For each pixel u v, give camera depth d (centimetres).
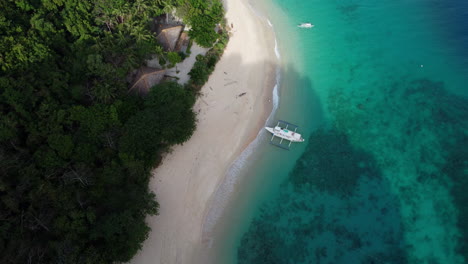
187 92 4425
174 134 3912
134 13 4919
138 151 3694
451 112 4772
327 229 3797
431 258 3594
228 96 4791
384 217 3872
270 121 4662
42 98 3700
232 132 4475
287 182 4153
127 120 3906
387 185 4109
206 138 4362
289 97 4941
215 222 3825
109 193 3438
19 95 3466
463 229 3759
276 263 3591
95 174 3459
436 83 5122
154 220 3703
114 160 3547
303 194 4056
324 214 3903
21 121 3425
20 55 3712
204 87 4828
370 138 4512
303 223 3841
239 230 3794
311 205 3972
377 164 4278
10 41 3750
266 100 4862
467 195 4000
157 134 3844
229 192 4047
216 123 4516
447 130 4581
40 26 4178
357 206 3956
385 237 3741
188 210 3834
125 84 4291
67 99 3903
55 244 2936
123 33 4772
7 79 3431
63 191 3169
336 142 4488
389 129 4600
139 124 3775
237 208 3947
